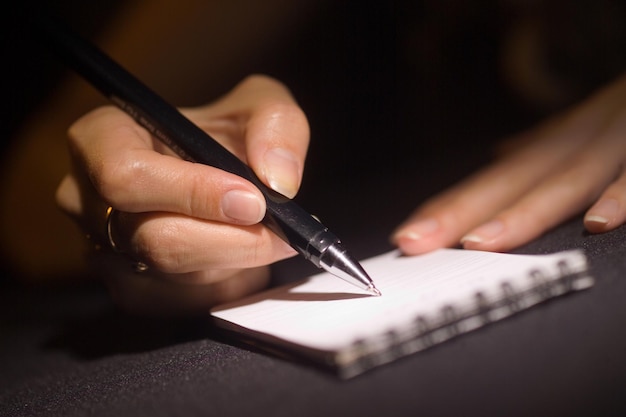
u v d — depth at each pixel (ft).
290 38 2.13
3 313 1.49
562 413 0.84
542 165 1.32
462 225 1.26
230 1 2.11
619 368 0.86
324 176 1.87
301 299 1.07
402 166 1.82
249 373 0.94
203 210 1.07
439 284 0.98
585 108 1.43
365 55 2.07
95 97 1.99
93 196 1.16
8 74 2.05
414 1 1.98
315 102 2.10
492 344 0.90
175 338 1.16
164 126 1.15
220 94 2.11
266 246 1.09
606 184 1.21
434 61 1.96
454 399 0.85
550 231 1.19
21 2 1.25
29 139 1.95
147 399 0.94
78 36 1.24
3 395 1.08
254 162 1.12
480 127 1.87
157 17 2.11
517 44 1.78
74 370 1.12
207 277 1.16
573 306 0.92
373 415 0.84
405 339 0.89
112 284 1.26
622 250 1.01
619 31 1.66
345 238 1.43
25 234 1.84
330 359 0.88
